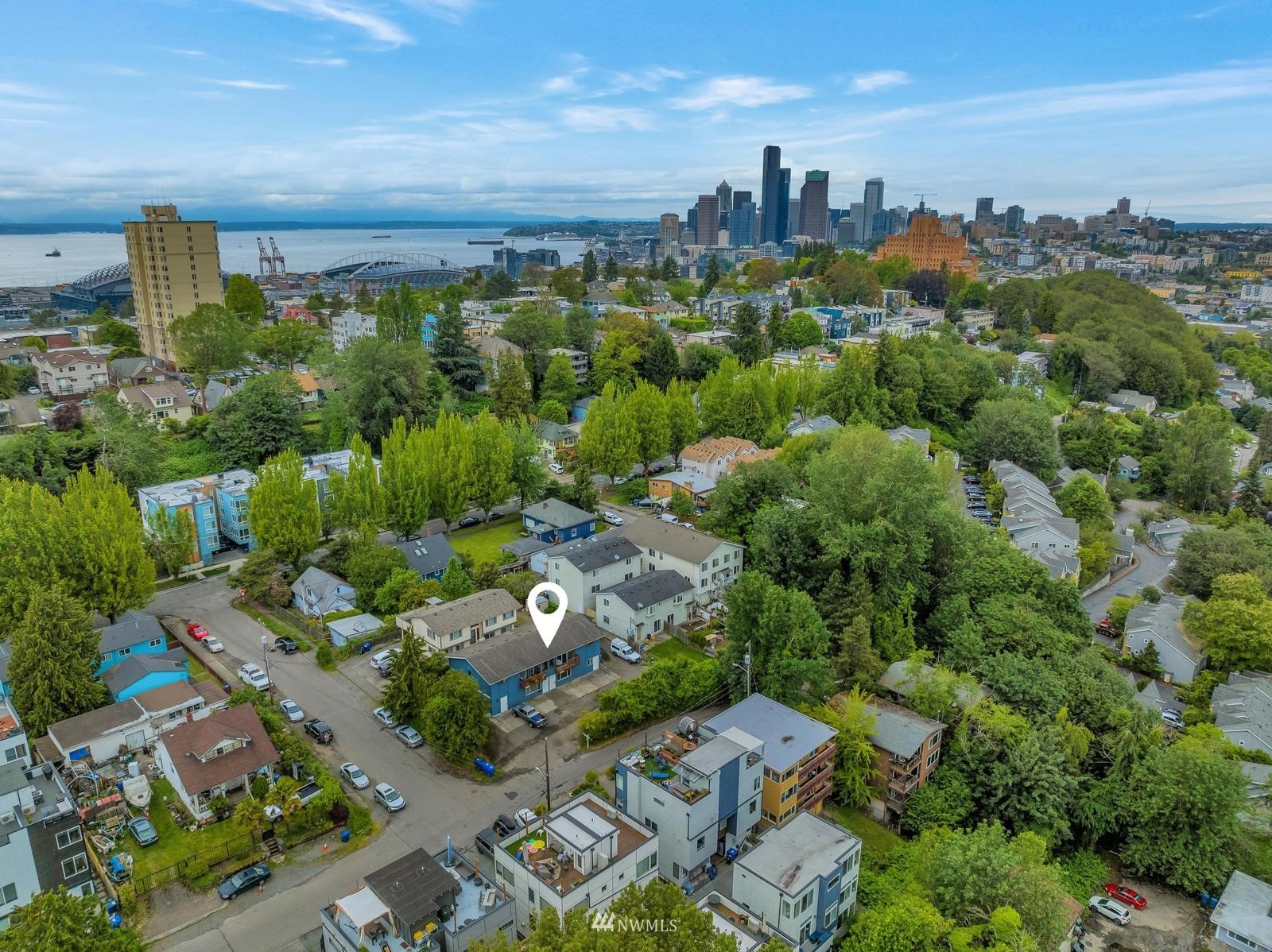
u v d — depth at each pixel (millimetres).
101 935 36000
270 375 128375
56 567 67750
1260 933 46719
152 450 104750
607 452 111500
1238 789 51938
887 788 55156
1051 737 56875
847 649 65000
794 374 139250
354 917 39406
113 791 52594
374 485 89375
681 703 63156
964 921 43656
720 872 48812
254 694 59594
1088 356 178750
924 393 146375
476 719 56594
